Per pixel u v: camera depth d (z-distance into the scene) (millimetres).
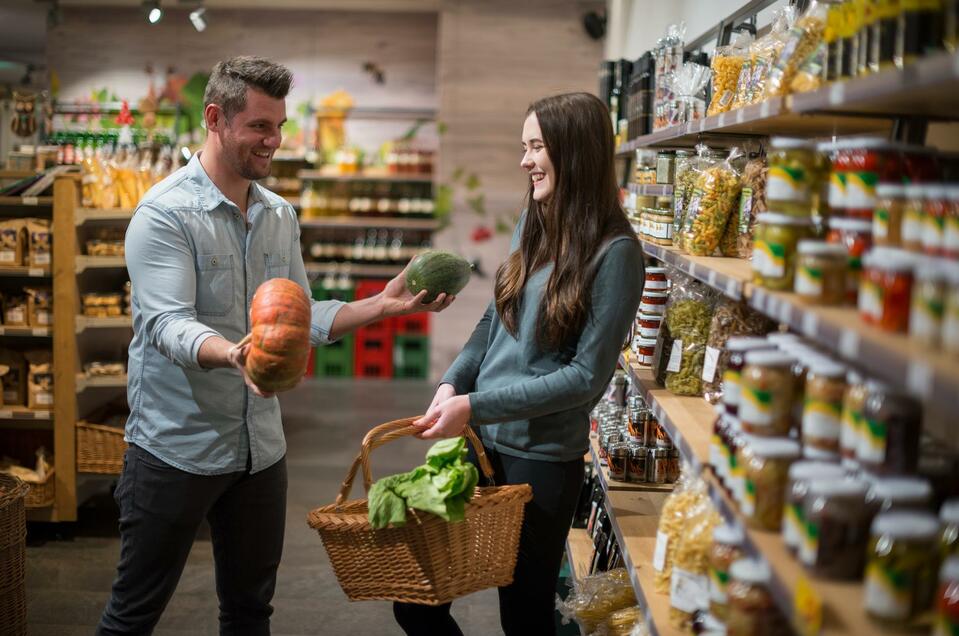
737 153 2668
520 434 2482
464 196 8594
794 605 1335
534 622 2527
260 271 2635
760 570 1587
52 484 4566
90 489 4906
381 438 2355
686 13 4500
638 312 3240
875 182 1478
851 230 1489
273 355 2055
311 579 4168
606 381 2420
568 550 3768
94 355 4828
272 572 2719
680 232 2852
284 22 9531
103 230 4781
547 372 2480
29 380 4582
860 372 1517
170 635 3549
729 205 2541
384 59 9570
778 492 1572
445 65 8484
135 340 2547
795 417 1670
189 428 2496
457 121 8523
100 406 4969
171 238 2436
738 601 1573
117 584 2576
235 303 2570
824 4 2006
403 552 2217
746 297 1767
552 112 2418
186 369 2480
